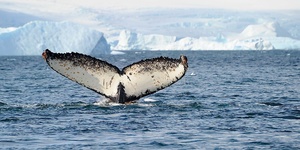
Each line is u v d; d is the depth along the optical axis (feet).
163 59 181.88
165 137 152.66
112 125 169.17
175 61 180.24
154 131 160.86
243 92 303.48
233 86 352.90
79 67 181.57
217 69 634.02
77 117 182.60
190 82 393.70
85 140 148.66
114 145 142.82
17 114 189.37
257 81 405.59
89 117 182.29
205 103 226.17
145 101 223.30
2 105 211.00
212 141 147.54
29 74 538.88
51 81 418.31
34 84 382.01
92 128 164.45
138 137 152.56
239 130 162.50
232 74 516.73
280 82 392.47
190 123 173.47
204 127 167.22
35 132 158.92
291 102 242.78
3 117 183.21
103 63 182.91
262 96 277.23
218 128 165.68
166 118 181.57
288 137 151.64
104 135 155.22
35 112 193.36
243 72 556.51
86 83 181.88
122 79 183.21
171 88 330.54
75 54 181.47
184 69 178.60
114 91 183.62
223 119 181.27
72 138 151.12
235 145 142.41
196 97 270.05
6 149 137.59
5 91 320.29
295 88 331.77
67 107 203.31
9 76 501.15
